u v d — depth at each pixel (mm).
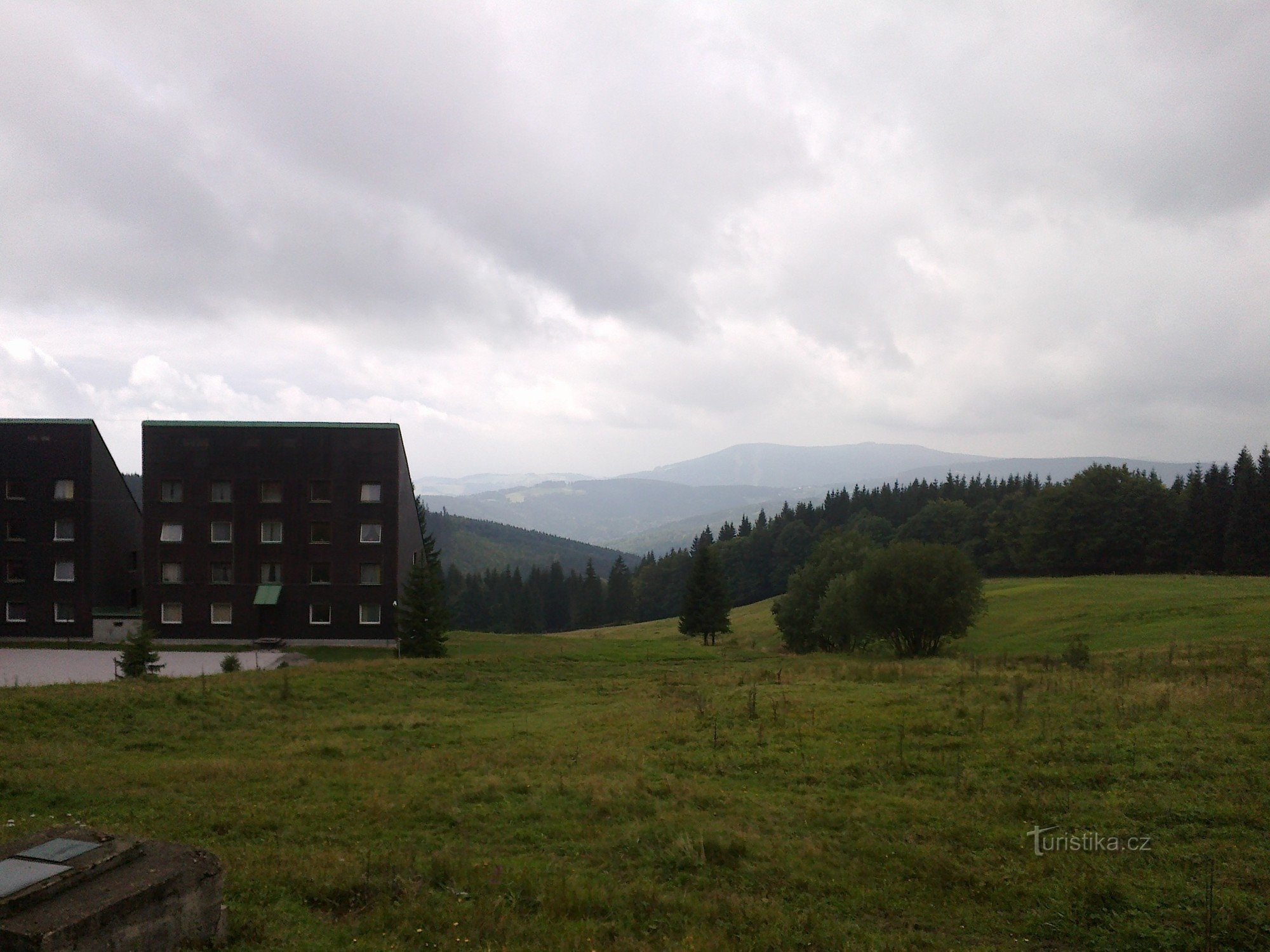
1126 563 111000
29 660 54344
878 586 59688
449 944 9008
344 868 11344
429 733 23688
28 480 63500
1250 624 46500
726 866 11844
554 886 10773
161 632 62844
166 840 12609
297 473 64000
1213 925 9219
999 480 188125
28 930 7035
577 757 19391
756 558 162625
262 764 18828
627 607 167625
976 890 10727
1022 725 19562
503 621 161125
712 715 23797
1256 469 110500
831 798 15094
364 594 63906
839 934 9438
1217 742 16734
